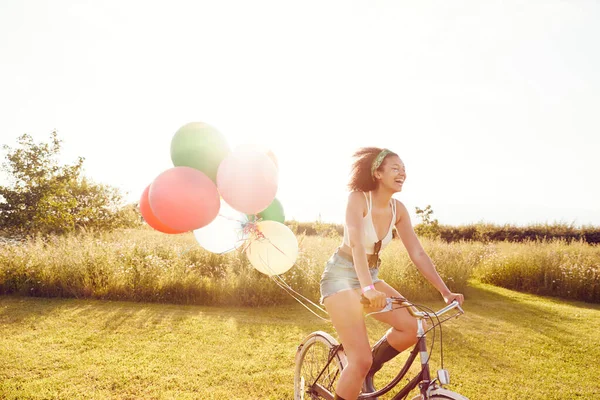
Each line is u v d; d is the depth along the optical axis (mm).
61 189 13492
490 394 3768
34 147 13242
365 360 2447
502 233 19781
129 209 15336
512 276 9688
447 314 6754
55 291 7199
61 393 3482
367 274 2287
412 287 7867
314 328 5680
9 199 12445
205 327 5543
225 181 2719
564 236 18812
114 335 5078
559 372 4359
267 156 2891
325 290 2604
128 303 6816
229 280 7188
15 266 7582
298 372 3242
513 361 4648
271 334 5359
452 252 10109
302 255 8227
